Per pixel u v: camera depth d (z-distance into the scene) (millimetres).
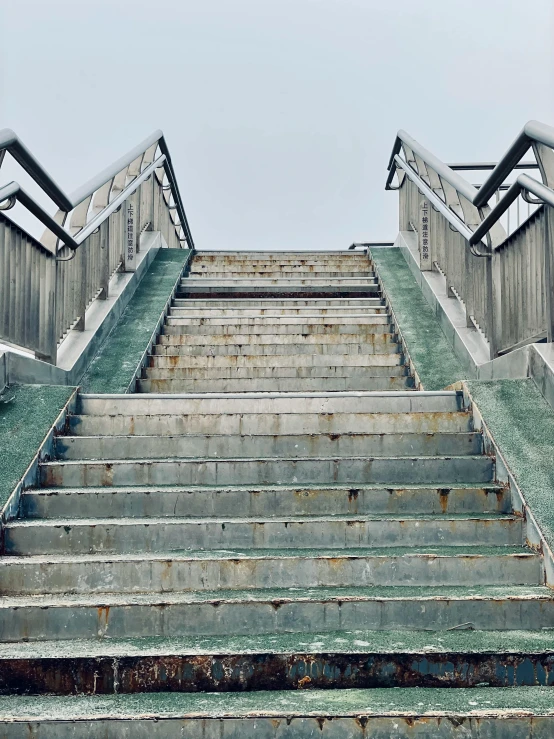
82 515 3574
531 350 4273
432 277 7605
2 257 4133
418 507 3615
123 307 7258
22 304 4504
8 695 2477
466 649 2564
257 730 2275
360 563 3109
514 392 4215
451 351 6059
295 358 6113
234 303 8102
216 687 2508
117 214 7617
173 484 3861
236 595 2936
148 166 8953
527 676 2539
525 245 4484
